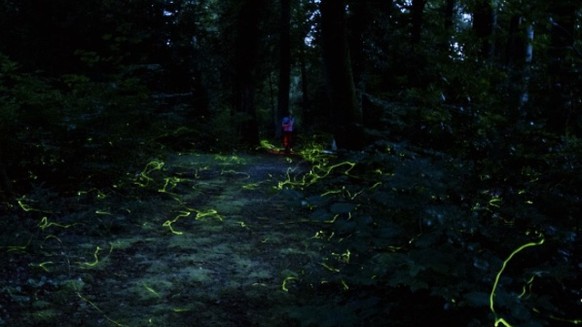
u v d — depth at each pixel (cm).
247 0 2167
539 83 374
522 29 432
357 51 1331
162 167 1129
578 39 388
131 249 589
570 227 323
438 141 434
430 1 1356
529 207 323
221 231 681
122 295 450
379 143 391
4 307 405
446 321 325
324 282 477
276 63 3169
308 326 373
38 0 1673
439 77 454
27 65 1598
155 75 1803
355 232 362
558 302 305
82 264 523
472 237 337
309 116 3036
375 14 1308
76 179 860
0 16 1650
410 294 348
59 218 675
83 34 1691
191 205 844
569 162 353
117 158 909
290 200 365
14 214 673
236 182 1098
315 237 640
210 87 2212
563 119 372
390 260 293
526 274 290
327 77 924
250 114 2198
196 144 1839
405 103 464
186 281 489
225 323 400
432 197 338
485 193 364
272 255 573
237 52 2205
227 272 518
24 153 835
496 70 425
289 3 2638
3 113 805
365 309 330
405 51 628
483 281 278
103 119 893
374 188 470
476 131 407
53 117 855
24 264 508
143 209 767
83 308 418
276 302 441
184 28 1948
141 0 1808
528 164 371
